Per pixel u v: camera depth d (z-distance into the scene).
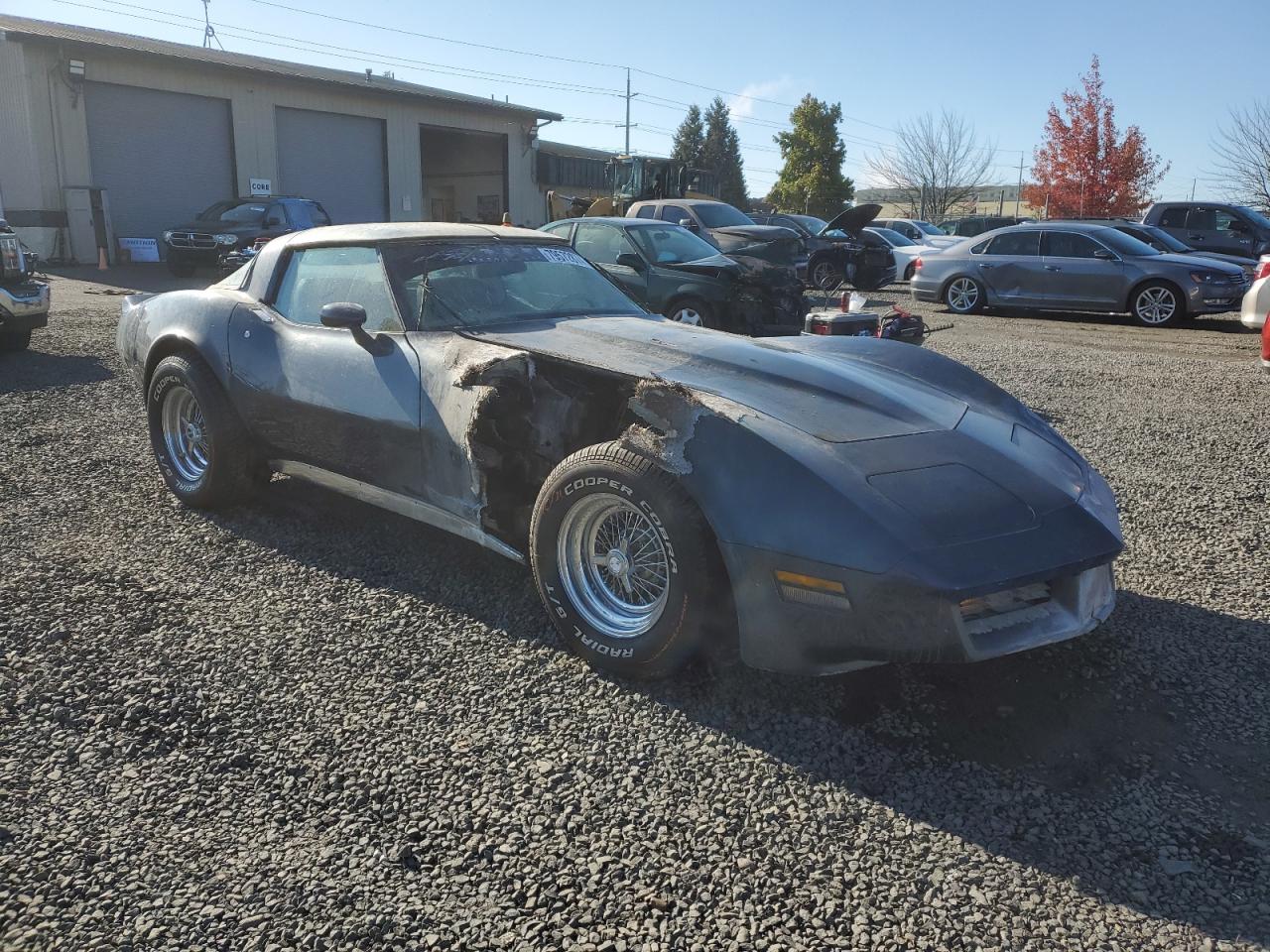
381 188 27.61
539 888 2.08
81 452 5.48
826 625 2.54
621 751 2.60
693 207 15.11
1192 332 12.41
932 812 2.36
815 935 1.96
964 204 52.31
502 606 3.50
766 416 2.87
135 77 21.19
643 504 2.79
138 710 2.76
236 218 17.48
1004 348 10.58
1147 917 2.02
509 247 4.32
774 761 2.56
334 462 3.86
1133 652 3.20
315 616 3.39
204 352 4.28
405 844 2.22
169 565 3.83
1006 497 2.74
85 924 1.96
